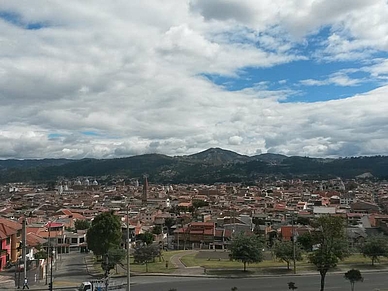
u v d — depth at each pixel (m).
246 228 132.12
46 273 71.38
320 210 176.75
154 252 83.62
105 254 78.38
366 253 82.75
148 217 184.25
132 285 64.75
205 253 98.31
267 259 86.38
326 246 57.75
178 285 64.88
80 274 76.94
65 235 125.00
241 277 71.75
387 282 68.12
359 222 146.00
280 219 161.00
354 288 63.31
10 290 62.78
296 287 58.59
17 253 91.88
